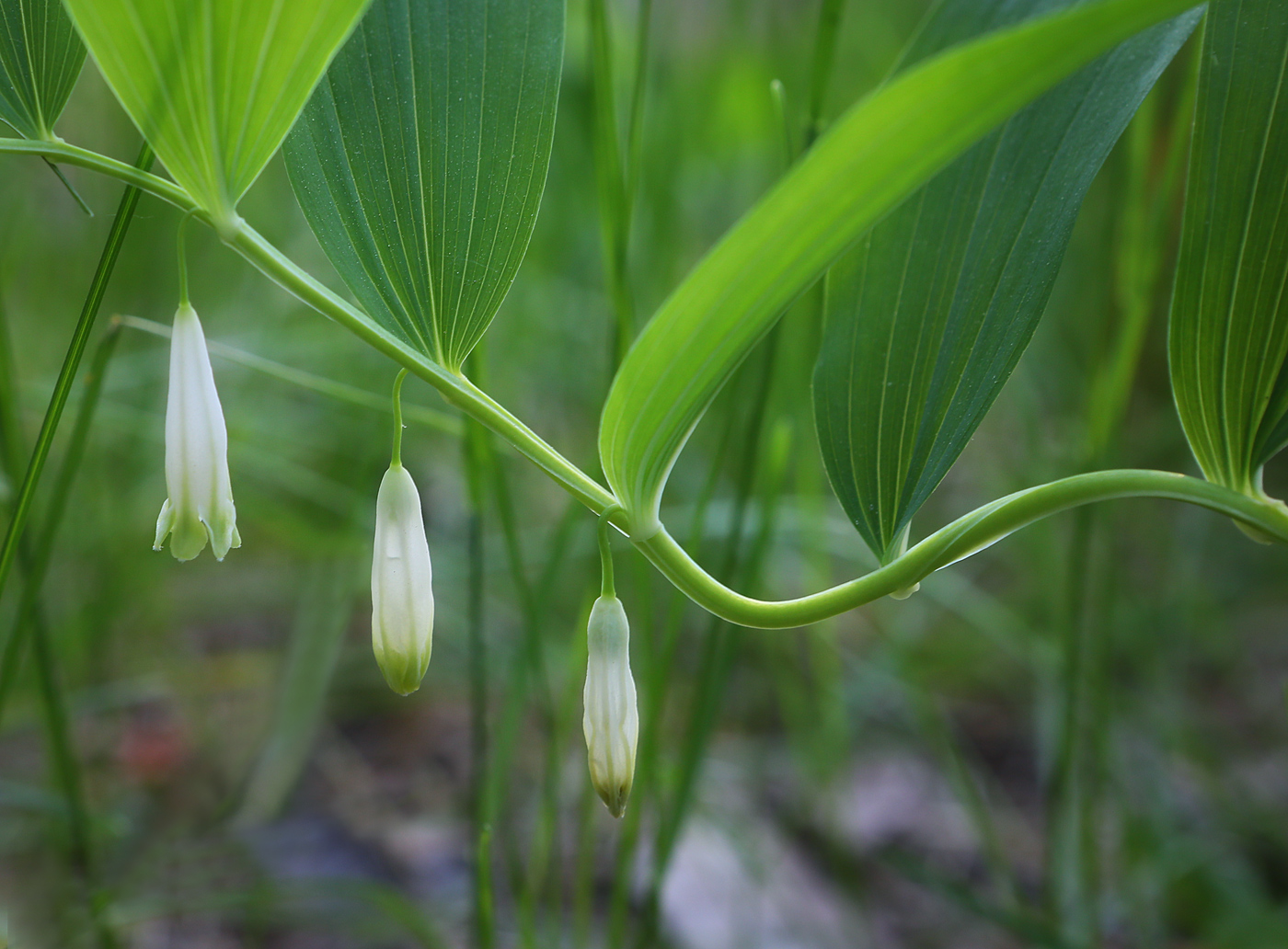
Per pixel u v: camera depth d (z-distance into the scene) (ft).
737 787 1.03
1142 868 0.86
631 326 0.63
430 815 0.95
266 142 0.39
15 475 0.63
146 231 1.08
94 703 0.84
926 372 0.43
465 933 0.80
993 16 0.39
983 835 0.84
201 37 0.37
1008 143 0.42
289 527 0.92
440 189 0.42
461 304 0.43
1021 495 0.42
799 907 0.89
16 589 0.95
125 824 0.80
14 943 0.71
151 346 1.10
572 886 0.88
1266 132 0.41
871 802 1.05
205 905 0.67
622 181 0.61
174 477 0.40
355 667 1.13
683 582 0.43
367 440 1.12
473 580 0.65
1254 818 0.92
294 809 0.95
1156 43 0.42
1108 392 0.74
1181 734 0.98
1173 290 0.42
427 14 0.42
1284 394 0.42
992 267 0.43
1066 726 0.78
